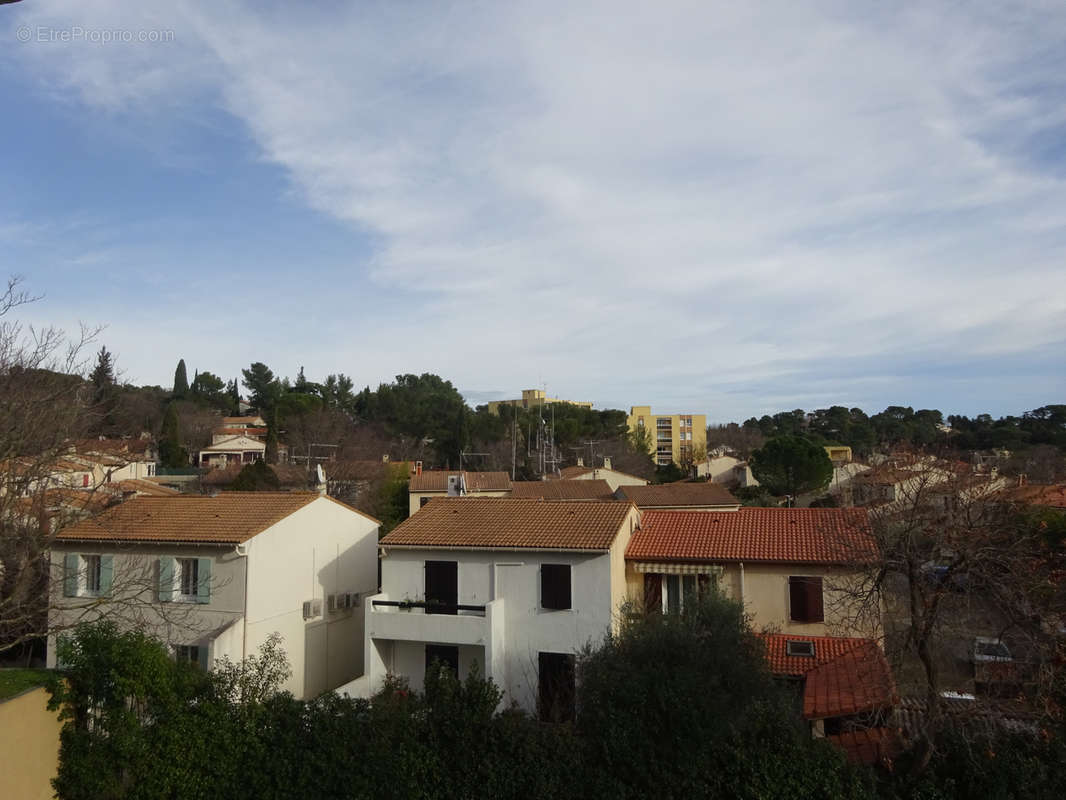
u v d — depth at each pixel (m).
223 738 15.62
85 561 24.89
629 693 14.93
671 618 17.97
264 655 17.89
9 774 14.33
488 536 23.06
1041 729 13.45
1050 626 13.39
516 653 22.02
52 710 15.31
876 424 112.00
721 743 14.55
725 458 90.69
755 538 24.12
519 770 14.97
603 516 23.75
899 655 15.66
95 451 27.80
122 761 15.38
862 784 14.00
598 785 14.59
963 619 15.38
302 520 26.47
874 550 17.17
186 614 22.09
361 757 15.38
